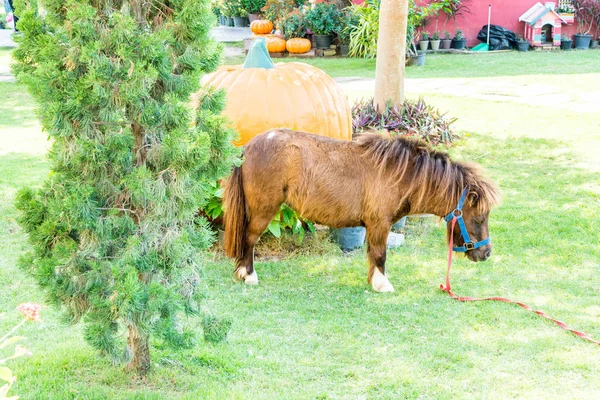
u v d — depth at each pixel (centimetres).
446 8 1936
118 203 378
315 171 557
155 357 442
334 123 709
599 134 1070
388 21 983
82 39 338
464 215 557
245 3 2386
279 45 1866
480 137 1064
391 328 507
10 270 579
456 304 550
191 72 369
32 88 341
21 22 345
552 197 806
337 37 1903
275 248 663
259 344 474
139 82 337
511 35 2002
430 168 554
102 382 410
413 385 426
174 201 372
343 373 440
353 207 562
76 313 379
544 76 1553
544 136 1066
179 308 374
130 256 360
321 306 543
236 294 561
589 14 2045
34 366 425
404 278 603
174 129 359
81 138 350
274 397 405
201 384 415
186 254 380
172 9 368
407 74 1611
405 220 732
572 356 468
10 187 789
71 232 376
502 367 452
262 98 677
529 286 585
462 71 1641
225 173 383
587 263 634
